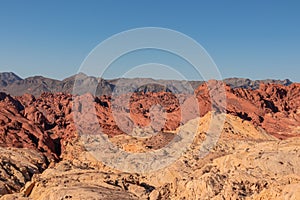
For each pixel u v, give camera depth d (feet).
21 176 298.76
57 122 560.61
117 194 220.64
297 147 269.44
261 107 573.74
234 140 356.59
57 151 469.98
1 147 392.27
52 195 218.59
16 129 465.88
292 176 211.41
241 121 404.98
